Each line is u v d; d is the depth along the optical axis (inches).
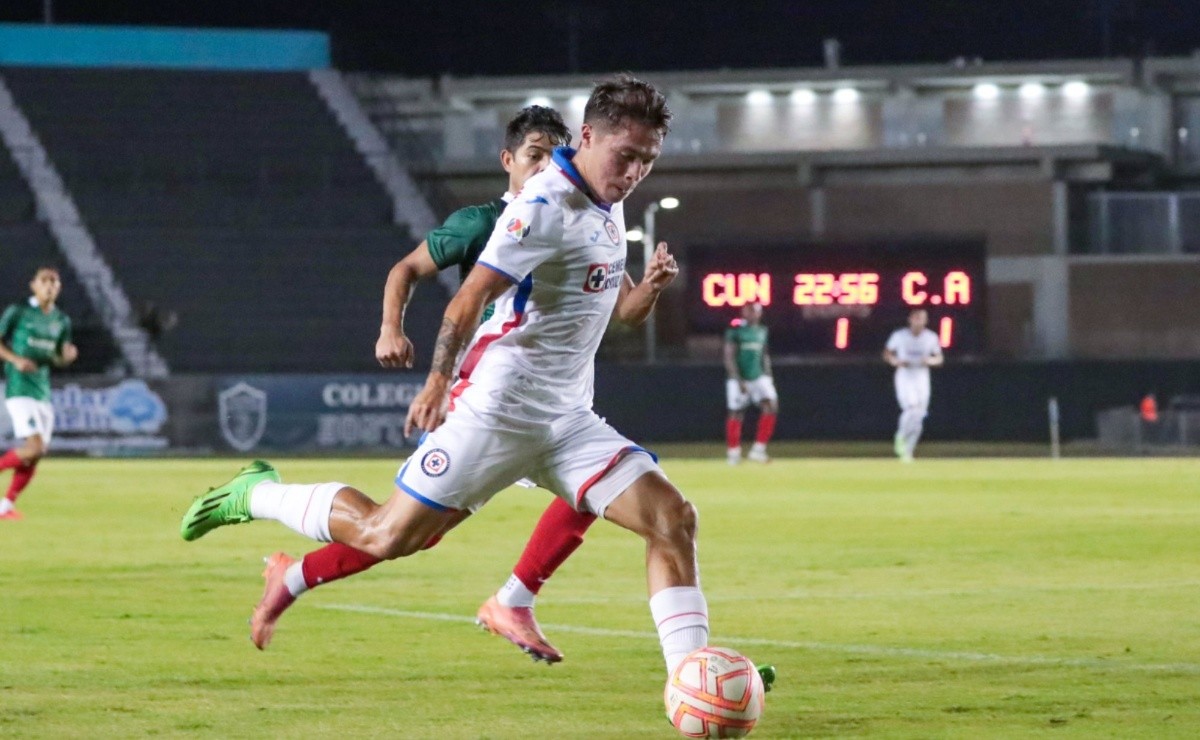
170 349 2231.8
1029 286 2605.8
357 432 1950.1
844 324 2000.5
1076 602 543.5
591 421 353.7
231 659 426.9
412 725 340.8
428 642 455.2
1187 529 839.1
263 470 377.1
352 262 2409.0
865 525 870.4
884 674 400.2
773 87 2797.7
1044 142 2807.6
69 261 2324.1
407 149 2800.2
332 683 390.9
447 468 344.8
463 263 365.1
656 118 327.0
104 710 356.8
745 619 502.6
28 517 946.1
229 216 2476.6
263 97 2719.0
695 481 1302.9
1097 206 2687.0
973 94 2819.9
